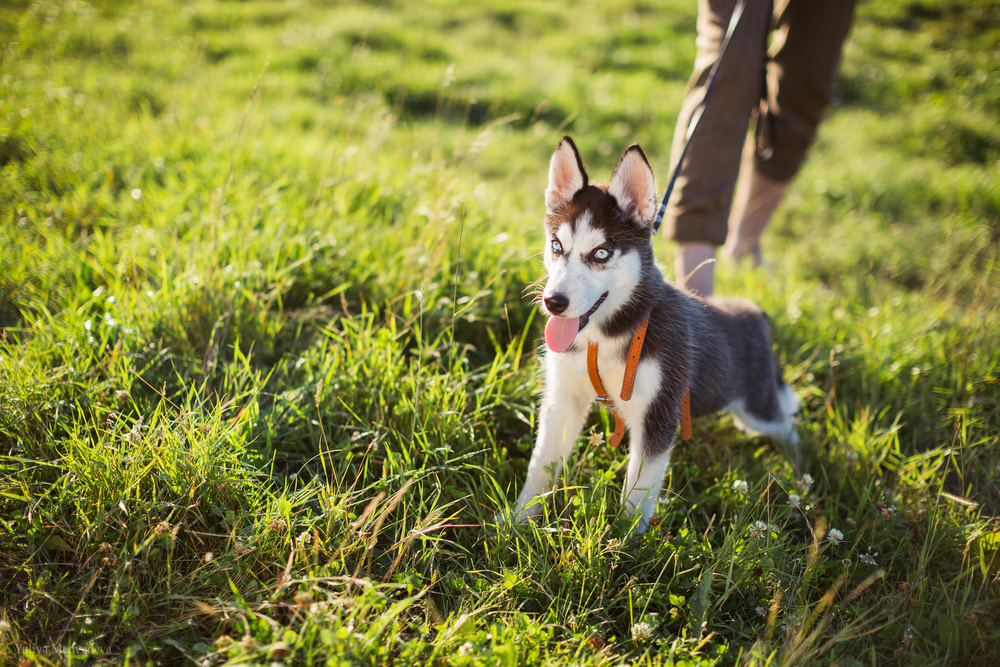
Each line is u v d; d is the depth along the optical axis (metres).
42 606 1.88
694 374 2.62
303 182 4.12
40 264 3.09
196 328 2.83
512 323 3.39
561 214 2.40
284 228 3.38
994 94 8.37
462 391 2.71
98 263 3.18
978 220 5.66
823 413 3.18
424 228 3.43
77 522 2.02
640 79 8.15
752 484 2.63
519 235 3.88
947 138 7.35
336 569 1.97
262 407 2.62
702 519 2.52
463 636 1.79
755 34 3.20
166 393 2.59
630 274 2.31
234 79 6.58
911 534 2.32
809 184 6.23
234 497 2.12
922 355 3.43
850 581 2.21
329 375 2.57
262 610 1.87
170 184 3.95
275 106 6.00
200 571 1.94
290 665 1.65
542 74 7.88
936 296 4.31
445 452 2.41
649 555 2.17
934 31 10.79
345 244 3.49
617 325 2.36
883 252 4.98
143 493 2.08
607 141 6.61
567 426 2.49
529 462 2.63
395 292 3.28
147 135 4.61
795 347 3.59
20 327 2.74
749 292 3.89
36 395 2.33
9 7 7.55
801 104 3.84
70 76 5.89
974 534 2.25
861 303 4.09
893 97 8.48
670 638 1.92
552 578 2.07
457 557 2.21
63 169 4.03
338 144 4.48
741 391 2.87
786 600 2.07
